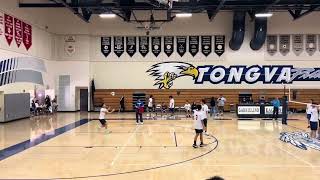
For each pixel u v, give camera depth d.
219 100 27.34
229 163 10.39
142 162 10.56
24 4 22.94
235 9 25.59
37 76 26.00
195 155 11.62
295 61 29.36
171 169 9.65
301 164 10.25
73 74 29.73
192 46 29.81
